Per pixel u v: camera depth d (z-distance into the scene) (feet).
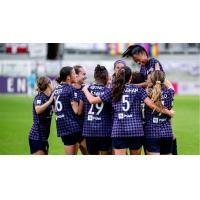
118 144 41.73
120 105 41.60
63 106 44.16
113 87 41.65
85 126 43.34
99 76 43.04
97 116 42.86
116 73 43.04
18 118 89.20
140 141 42.06
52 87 45.32
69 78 44.50
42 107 43.86
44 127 45.11
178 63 162.30
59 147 61.36
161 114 42.45
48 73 147.64
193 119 88.38
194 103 119.65
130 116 41.50
